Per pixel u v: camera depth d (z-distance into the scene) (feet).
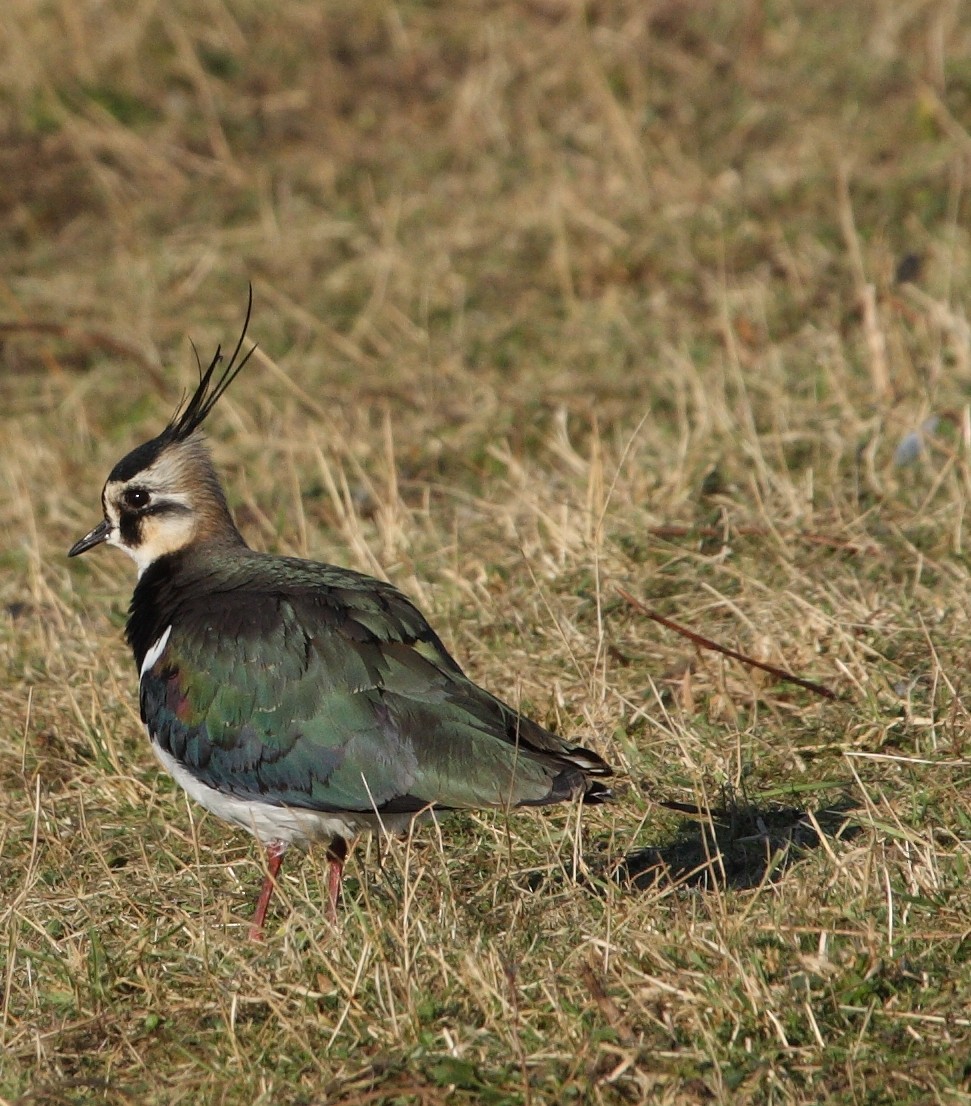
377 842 33.17
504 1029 27.02
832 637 38.37
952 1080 25.30
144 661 33.63
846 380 50.44
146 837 35.06
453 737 30.27
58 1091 26.68
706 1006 27.09
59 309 62.95
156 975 29.96
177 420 47.21
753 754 35.42
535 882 32.07
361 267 62.75
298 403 55.77
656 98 70.28
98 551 48.49
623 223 63.41
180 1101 26.63
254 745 31.14
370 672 30.89
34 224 67.92
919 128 66.69
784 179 64.23
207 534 35.29
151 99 73.00
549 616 40.45
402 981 27.96
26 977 30.17
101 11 75.82
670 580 41.63
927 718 35.27
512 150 68.95
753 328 56.13
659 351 55.72
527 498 44.86
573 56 72.23
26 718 37.40
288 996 28.60
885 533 42.34
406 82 73.46
